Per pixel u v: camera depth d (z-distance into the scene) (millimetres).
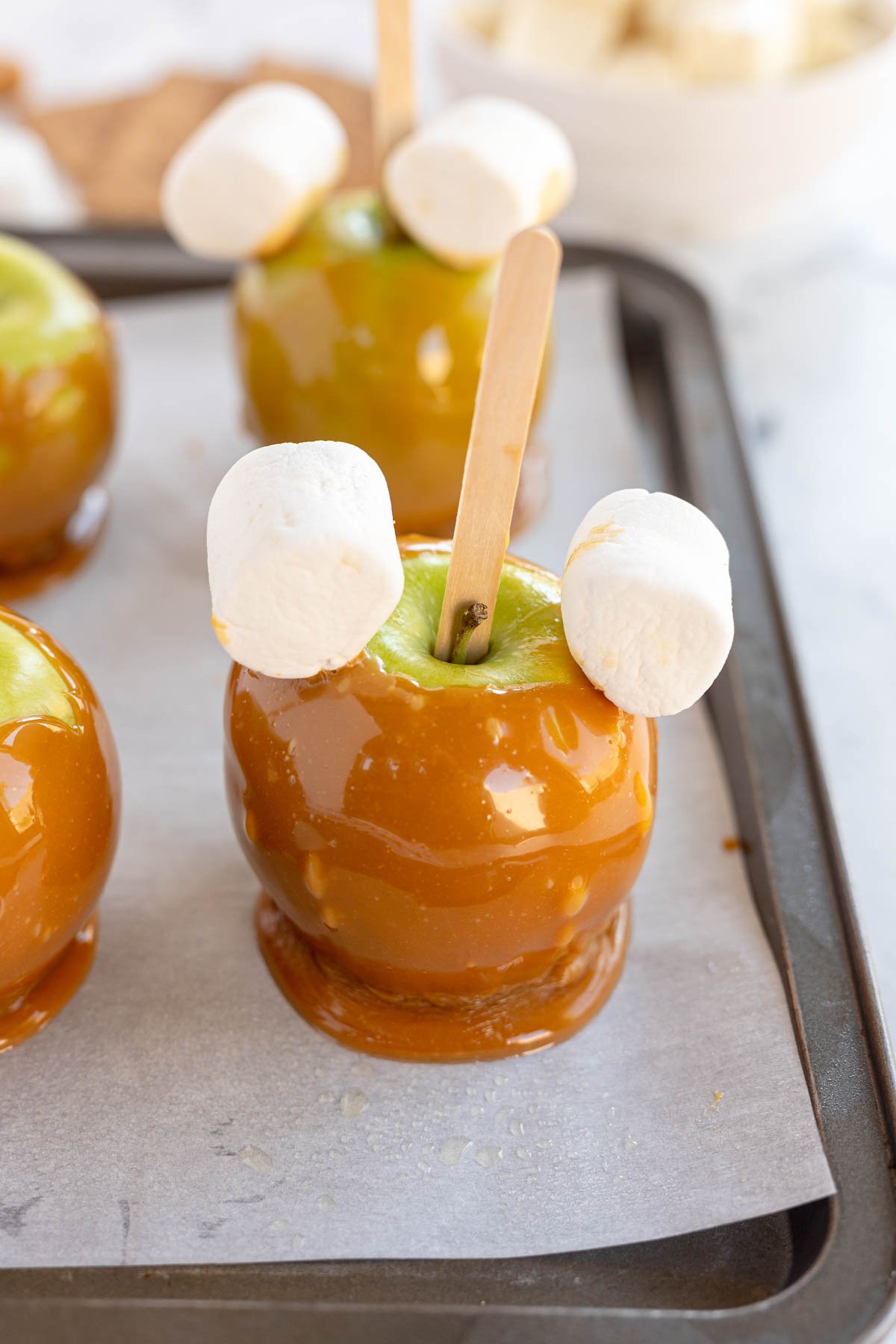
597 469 648
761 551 588
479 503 457
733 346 743
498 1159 477
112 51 1012
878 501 660
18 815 462
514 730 459
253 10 1078
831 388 718
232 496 444
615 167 762
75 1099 485
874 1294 443
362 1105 486
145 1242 463
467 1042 493
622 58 811
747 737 540
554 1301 459
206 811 549
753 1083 484
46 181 788
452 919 466
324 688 463
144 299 713
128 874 532
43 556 616
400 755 457
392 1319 438
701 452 622
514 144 564
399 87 567
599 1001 502
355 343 577
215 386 688
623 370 694
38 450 576
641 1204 469
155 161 799
